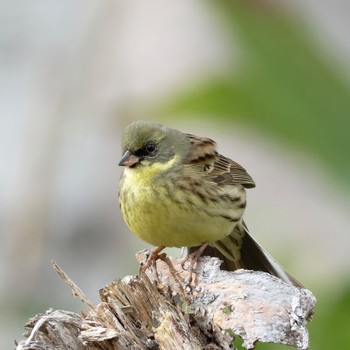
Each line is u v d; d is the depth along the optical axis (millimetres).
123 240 16016
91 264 15625
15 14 17453
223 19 11281
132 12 17500
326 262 12734
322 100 11195
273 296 8570
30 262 14539
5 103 16656
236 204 11727
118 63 16797
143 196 11375
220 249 12000
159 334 8508
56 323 8547
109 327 8688
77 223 15805
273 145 11828
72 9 17125
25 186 15094
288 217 15703
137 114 15617
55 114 16109
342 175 11188
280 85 11258
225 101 11695
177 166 11688
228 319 8469
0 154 15766
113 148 16422
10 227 14766
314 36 11391
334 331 10953
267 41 11188
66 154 15969
